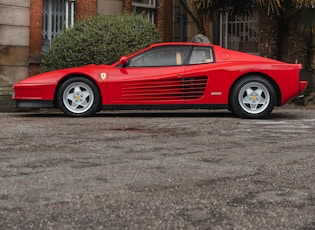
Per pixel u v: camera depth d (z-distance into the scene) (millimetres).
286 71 8883
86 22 12281
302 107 12602
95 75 8898
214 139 6172
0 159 4641
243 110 8797
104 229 2635
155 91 8945
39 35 13555
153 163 4551
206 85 8891
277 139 6238
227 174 4098
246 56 9078
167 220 2803
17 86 9023
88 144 5621
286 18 13672
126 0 15023
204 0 13742
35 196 3289
